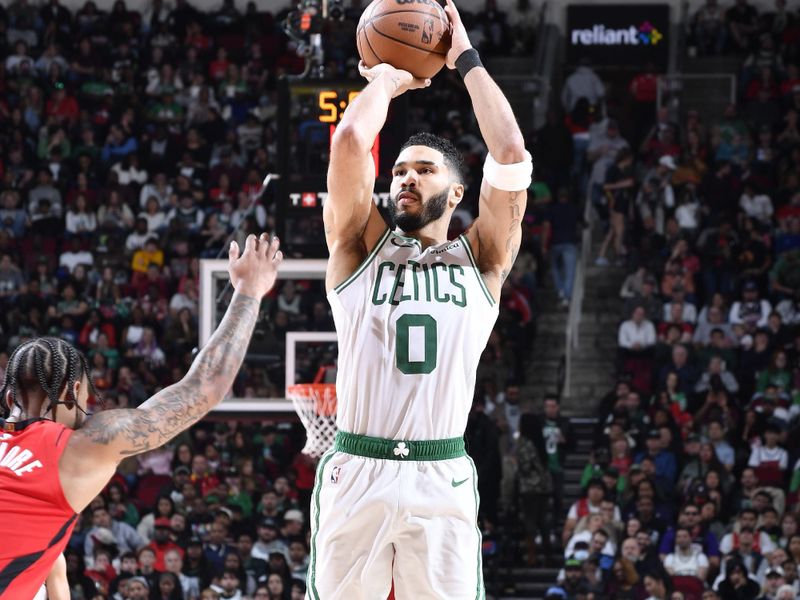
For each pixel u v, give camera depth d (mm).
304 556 15375
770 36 24516
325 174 11391
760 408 17891
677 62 24750
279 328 12773
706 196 21578
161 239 21203
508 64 25141
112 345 19516
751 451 17203
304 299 16016
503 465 17750
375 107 5375
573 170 22531
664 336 19016
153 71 23969
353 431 5332
